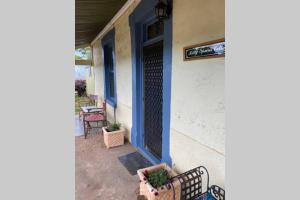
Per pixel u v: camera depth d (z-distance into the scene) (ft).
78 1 10.03
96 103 22.97
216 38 5.43
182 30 6.77
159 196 6.16
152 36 10.18
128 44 12.11
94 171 9.61
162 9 7.31
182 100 7.12
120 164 10.30
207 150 6.15
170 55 7.57
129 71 12.39
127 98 13.16
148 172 7.29
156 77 9.80
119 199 7.59
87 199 7.59
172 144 8.01
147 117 11.21
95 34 20.58
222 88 5.42
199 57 6.09
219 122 5.62
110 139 12.37
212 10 5.48
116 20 14.07
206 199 5.51
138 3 10.23
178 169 7.73
